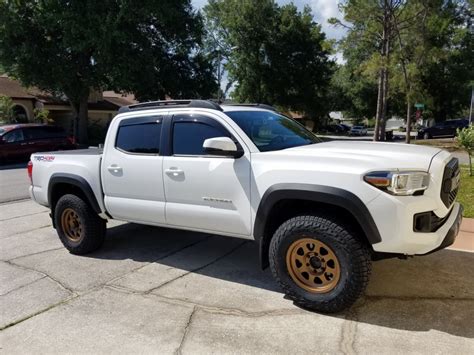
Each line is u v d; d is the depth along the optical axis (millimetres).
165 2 24734
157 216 4453
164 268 4676
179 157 4207
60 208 5254
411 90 20844
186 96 29719
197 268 4652
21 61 23359
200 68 30938
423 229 3195
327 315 3484
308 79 40656
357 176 3221
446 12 19547
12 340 3256
